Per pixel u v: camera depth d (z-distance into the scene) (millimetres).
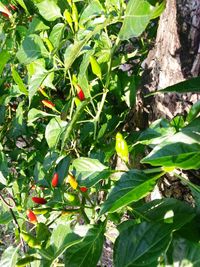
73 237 239
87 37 260
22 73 453
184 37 255
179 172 261
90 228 238
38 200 301
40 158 398
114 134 353
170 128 256
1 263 309
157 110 296
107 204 197
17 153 434
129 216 317
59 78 378
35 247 280
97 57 333
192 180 258
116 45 277
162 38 278
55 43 336
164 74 281
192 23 249
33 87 337
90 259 226
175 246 190
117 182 205
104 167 256
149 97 314
